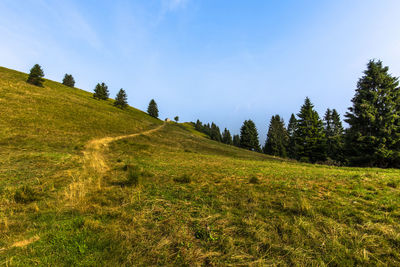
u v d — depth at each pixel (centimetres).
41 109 2706
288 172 1000
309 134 3316
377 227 347
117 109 6219
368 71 2233
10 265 246
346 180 755
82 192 552
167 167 1081
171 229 352
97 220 380
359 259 261
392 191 584
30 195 527
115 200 519
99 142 2131
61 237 313
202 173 922
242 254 283
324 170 1148
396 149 1914
